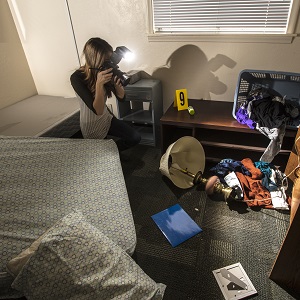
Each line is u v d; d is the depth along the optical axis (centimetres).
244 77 176
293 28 174
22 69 257
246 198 167
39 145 159
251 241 142
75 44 234
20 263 93
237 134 204
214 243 142
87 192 131
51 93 274
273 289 118
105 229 113
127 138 206
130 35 214
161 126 196
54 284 89
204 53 203
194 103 218
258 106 171
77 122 224
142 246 143
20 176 136
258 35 182
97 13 212
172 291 120
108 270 94
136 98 214
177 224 155
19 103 254
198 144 188
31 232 109
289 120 168
